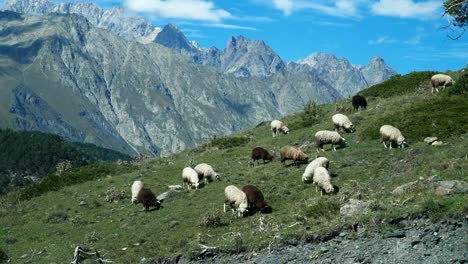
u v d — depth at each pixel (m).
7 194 45.94
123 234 30.44
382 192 24.61
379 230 20.42
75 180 46.03
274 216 26.59
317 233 21.81
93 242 30.34
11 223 36.81
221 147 52.31
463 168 24.41
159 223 30.55
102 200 38.88
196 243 25.28
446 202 20.28
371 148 34.50
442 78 43.41
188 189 36.66
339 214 23.34
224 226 27.36
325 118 51.66
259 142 48.56
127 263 25.64
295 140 44.72
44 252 30.14
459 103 37.28
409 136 34.00
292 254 21.67
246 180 34.62
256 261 22.20
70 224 34.66
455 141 31.05
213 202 31.86
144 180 42.19
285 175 33.41
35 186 44.84
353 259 19.64
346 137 39.25
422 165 27.23
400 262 18.52
